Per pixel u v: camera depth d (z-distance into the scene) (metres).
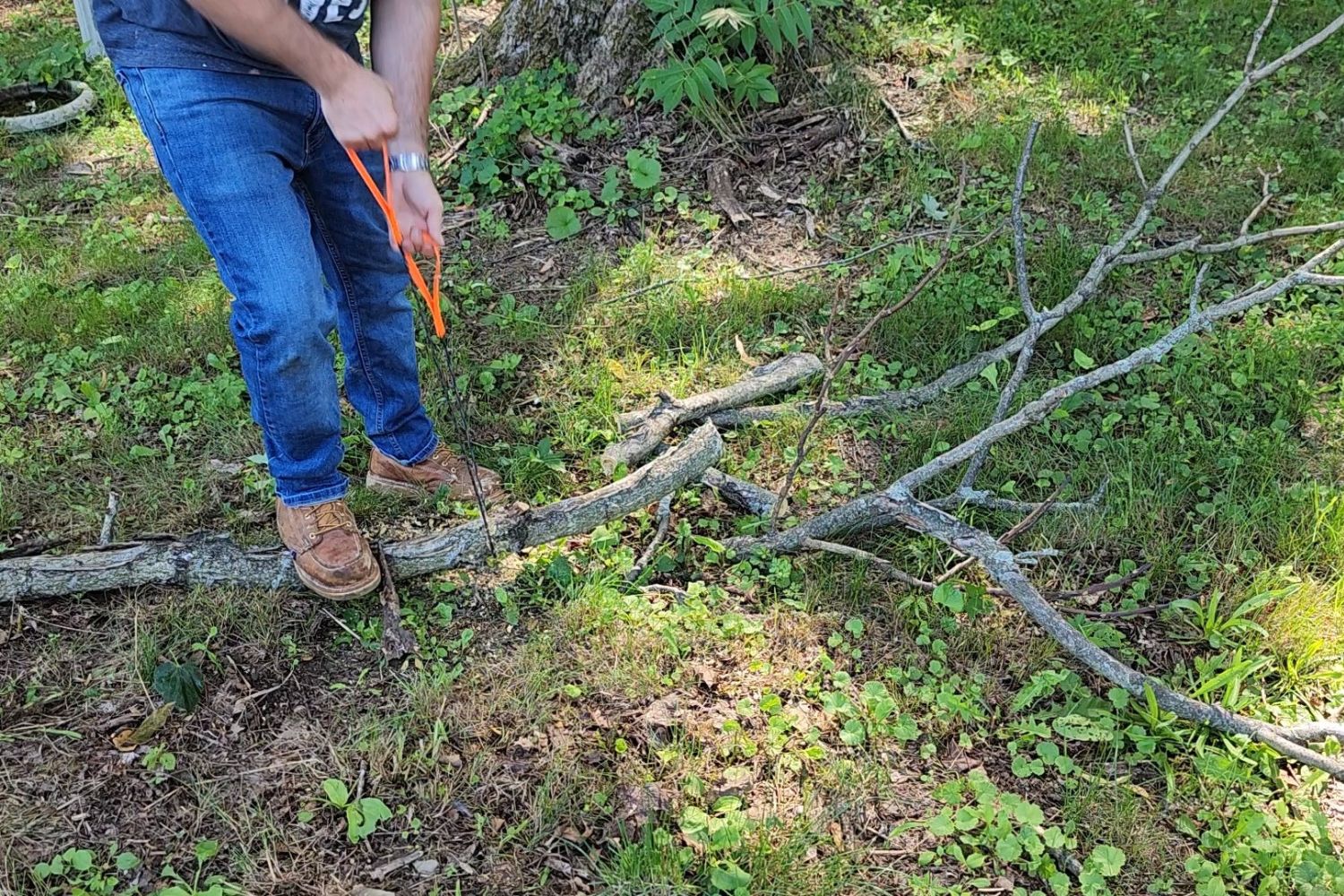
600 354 3.69
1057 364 3.67
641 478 2.96
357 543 2.69
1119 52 5.61
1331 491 3.11
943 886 2.18
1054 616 2.57
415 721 2.45
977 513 3.10
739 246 4.29
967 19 5.82
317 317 2.39
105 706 2.46
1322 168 4.68
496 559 2.83
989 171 4.62
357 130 2.22
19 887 2.10
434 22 2.43
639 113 4.86
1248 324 3.77
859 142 4.79
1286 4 6.02
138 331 3.79
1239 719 2.44
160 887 2.12
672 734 2.45
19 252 4.25
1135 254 3.71
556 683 2.55
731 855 2.20
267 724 2.45
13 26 6.30
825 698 2.51
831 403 3.43
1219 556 2.98
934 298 3.88
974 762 2.45
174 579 2.72
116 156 5.02
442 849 2.21
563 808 2.29
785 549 2.91
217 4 2.01
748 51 4.72
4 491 3.05
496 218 4.49
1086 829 2.31
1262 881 2.16
